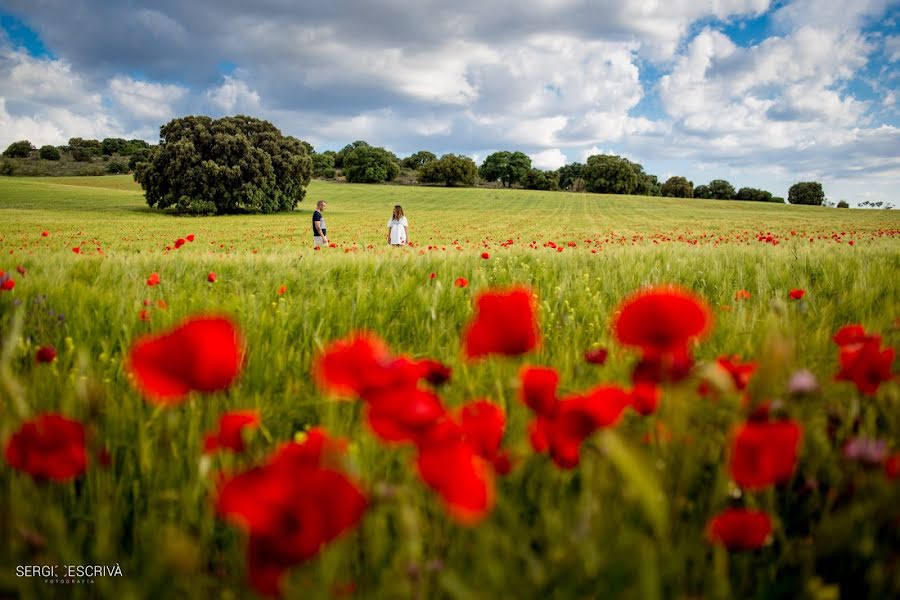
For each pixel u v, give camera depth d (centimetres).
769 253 655
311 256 652
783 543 101
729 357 186
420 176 12212
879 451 93
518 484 110
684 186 14650
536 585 77
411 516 78
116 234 3158
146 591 75
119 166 11981
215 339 70
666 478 101
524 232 3816
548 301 328
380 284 393
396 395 75
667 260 569
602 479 93
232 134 5762
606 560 76
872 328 225
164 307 281
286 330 238
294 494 55
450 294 335
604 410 87
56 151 13225
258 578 57
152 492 116
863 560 91
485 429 92
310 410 158
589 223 4991
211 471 116
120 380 185
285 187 6119
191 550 72
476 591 74
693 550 93
